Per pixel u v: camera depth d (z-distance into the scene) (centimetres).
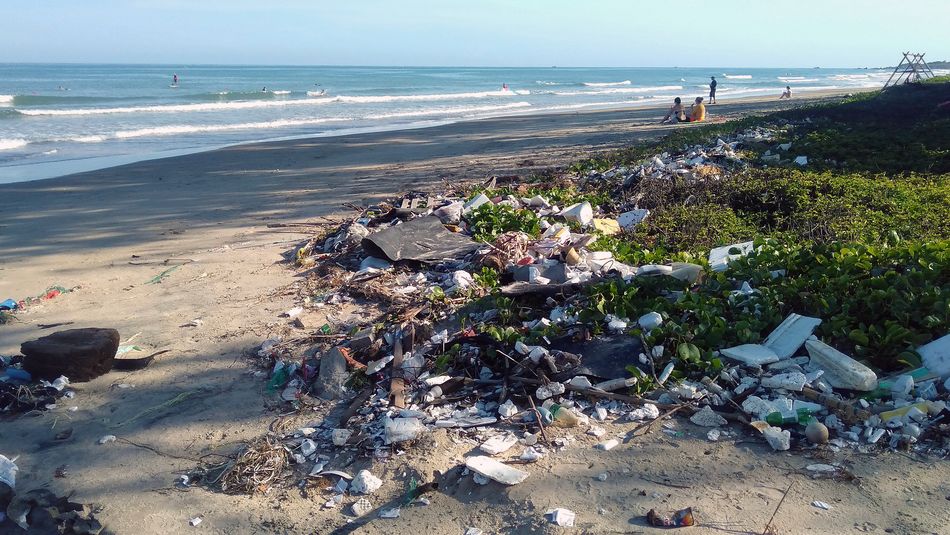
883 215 848
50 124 2795
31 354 523
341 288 709
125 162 1853
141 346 597
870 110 1827
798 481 362
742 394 442
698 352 475
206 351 582
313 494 387
